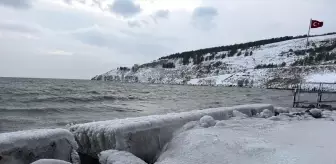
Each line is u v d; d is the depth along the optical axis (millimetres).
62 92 32875
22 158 3207
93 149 4348
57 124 10945
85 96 27719
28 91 31141
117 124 4230
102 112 16031
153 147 4406
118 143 3971
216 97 36406
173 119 5020
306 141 4066
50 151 3488
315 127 5289
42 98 23250
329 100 13008
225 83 137875
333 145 3764
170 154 3904
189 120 5312
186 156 3674
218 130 4738
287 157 3275
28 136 3346
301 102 12914
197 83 158250
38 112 14922
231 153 3596
